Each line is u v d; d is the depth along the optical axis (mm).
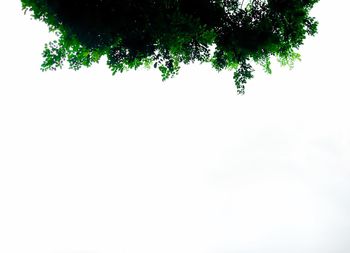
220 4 10930
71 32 9297
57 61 9961
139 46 10117
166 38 9281
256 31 11336
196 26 9156
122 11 9141
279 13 11516
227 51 11812
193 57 11000
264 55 12078
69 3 8859
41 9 9039
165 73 10844
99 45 9703
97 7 9055
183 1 10148
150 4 9219
